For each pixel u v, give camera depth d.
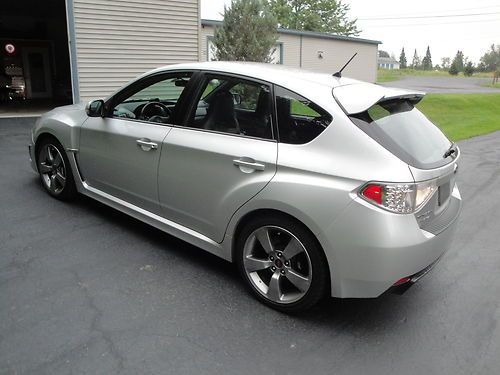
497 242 4.50
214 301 3.06
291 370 2.45
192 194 3.33
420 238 2.63
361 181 2.57
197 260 3.62
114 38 10.58
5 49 17.17
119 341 2.57
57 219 4.24
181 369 2.39
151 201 3.70
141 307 2.92
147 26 10.99
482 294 3.41
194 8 11.66
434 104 19.69
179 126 3.45
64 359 2.39
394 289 2.73
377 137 2.69
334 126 2.75
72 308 2.85
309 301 2.85
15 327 2.63
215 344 2.62
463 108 19.64
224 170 3.09
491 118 17.50
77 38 10.12
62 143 4.44
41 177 4.88
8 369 2.29
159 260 3.58
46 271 3.29
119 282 3.21
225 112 3.22
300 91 2.94
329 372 2.46
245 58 11.99
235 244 3.21
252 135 3.06
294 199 2.73
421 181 2.63
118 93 3.98
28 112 11.94
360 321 2.96
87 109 4.23
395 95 3.04
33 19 17.83
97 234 3.97
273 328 2.82
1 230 3.93
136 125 3.76
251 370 2.43
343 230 2.61
